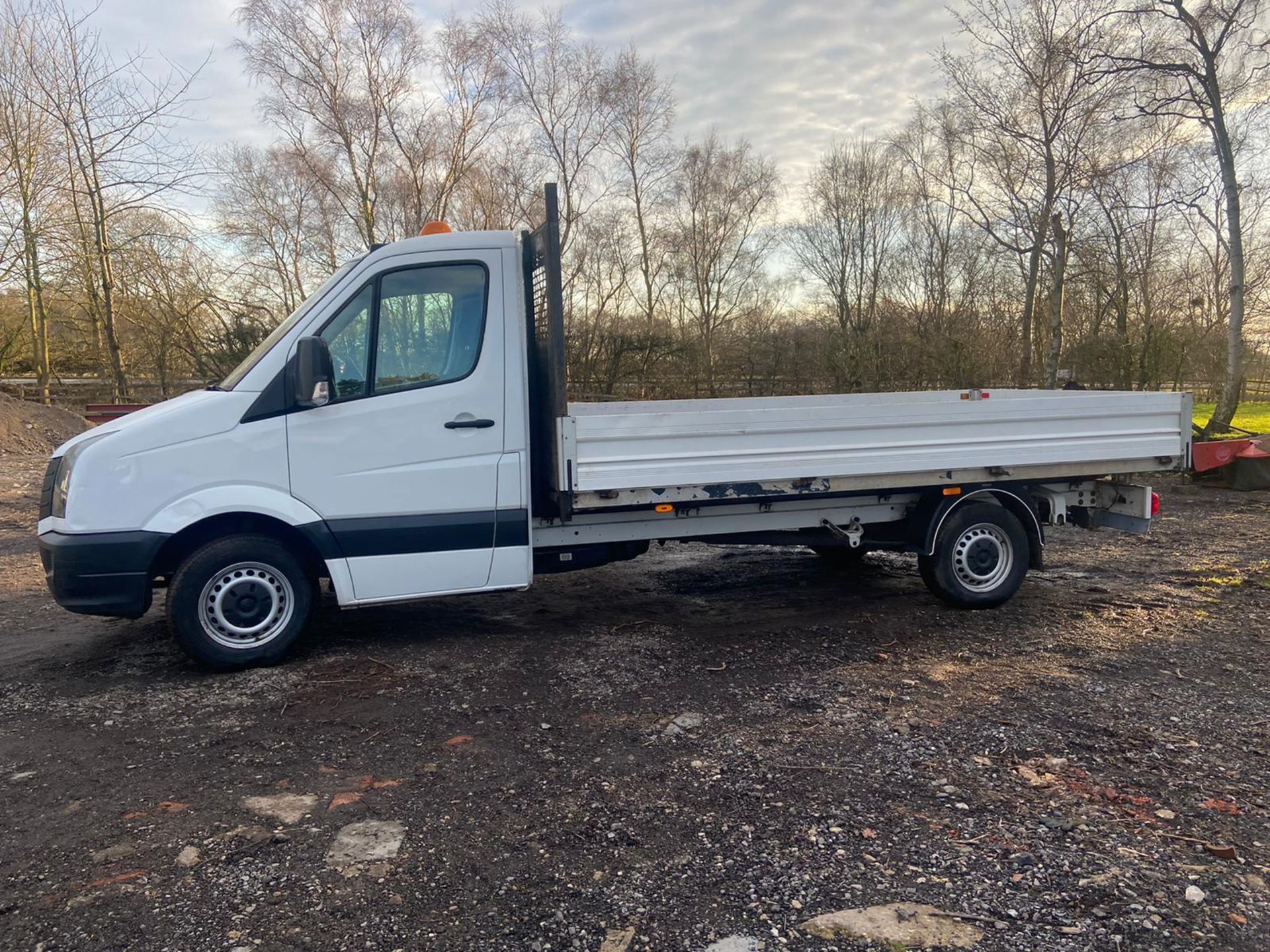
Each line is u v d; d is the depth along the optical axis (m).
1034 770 3.78
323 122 25.70
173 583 5.03
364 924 2.71
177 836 3.27
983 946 2.56
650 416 5.30
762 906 2.79
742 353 26.31
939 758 3.91
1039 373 24.70
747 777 3.74
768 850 3.14
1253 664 5.22
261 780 3.76
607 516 5.80
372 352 5.23
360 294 5.23
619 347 25.69
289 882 2.95
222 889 2.91
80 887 2.93
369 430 5.20
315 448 5.12
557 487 5.27
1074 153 19.36
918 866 3.02
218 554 5.05
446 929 2.69
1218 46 17.05
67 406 24.16
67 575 4.81
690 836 3.25
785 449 5.61
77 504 4.83
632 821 3.38
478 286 5.41
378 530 5.25
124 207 22.06
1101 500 6.82
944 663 5.29
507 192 28.09
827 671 5.16
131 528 4.89
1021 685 4.87
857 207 33.12
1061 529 9.96
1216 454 12.93
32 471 15.44
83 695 4.86
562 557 5.88
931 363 23.95
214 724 4.41
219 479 4.99
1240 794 3.54
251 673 5.18
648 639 5.88
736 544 6.32
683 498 5.49
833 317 32.34
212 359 23.19
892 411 5.83
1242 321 17.69
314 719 4.46
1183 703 4.58
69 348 29.92
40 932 2.68
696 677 5.08
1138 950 2.54
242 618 5.17
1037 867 3.00
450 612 6.63
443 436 5.32
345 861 3.09
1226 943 2.58
